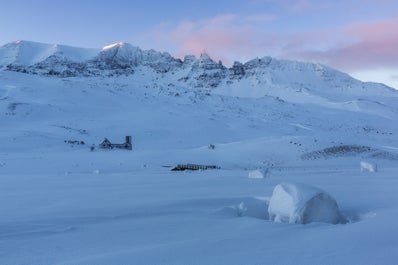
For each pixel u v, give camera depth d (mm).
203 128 115562
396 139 126250
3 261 7105
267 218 12758
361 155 60938
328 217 10438
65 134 92750
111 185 22078
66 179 27297
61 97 143250
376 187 18594
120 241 8422
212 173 34375
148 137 100688
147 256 6840
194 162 53781
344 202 13453
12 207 13719
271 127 130500
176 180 25250
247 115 156625
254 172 27453
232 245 7430
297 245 7273
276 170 42688
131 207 12977
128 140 74375
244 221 10195
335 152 61906
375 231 8148
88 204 13984
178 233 9016
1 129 94688
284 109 184000
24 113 115438
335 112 191500
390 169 37906
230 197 15023
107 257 6914
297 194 10648
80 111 128750
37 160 49469
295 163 55062
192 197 15477
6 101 125625
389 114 196125
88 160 51281
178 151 62312
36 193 18109
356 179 23859
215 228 9469
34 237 8977
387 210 11156
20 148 71500
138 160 52844
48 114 118812
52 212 12336
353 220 10844
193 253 6930
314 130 132250
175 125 117438
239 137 109375
